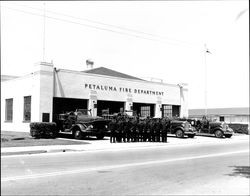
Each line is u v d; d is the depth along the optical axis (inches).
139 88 1333.7
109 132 965.8
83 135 938.7
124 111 1114.7
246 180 374.6
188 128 1171.3
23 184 338.3
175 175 404.2
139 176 393.4
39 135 914.1
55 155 604.4
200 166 486.0
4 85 1294.3
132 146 796.6
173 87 1480.1
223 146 883.4
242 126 1620.3
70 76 1115.9
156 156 614.5
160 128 951.6
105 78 1217.4
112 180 365.7
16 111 1189.7
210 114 2096.5
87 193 302.5
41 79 1041.5
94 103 1172.5
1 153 598.2
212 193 307.4
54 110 1191.6
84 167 459.5
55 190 312.8
